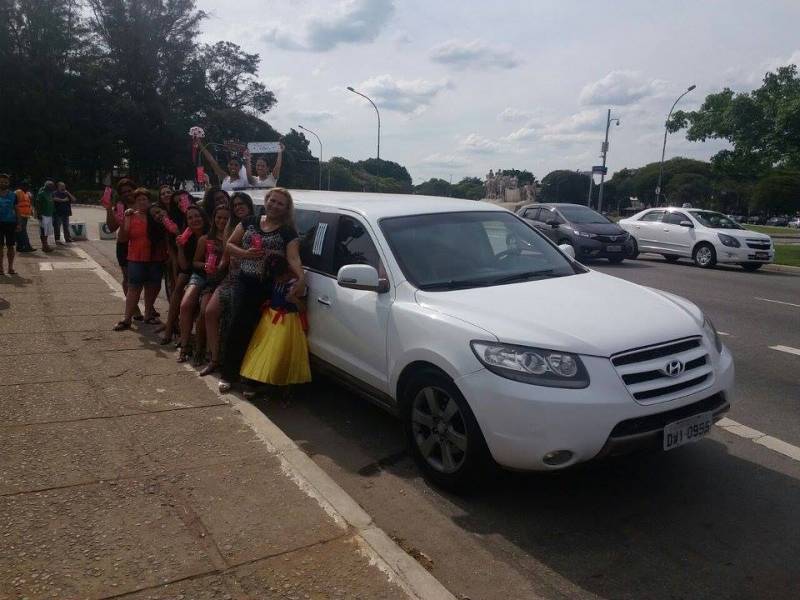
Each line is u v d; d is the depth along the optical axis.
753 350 8.08
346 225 5.34
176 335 7.37
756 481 4.38
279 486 3.82
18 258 13.84
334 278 5.28
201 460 4.13
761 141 21.00
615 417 3.54
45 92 57.06
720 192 113.25
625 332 3.83
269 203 5.21
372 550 3.21
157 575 2.97
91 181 65.25
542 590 3.21
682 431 3.77
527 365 3.64
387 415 5.54
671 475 4.46
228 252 5.45
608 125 39.00
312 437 5.07
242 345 5.47
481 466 3.91
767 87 21.03
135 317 8.19
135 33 61.25
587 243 17.56
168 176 69.50
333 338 5.21
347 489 4.23
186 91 66.31
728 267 18.50
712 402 4.01
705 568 3.40
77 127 59.50
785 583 3.28
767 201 101.31
